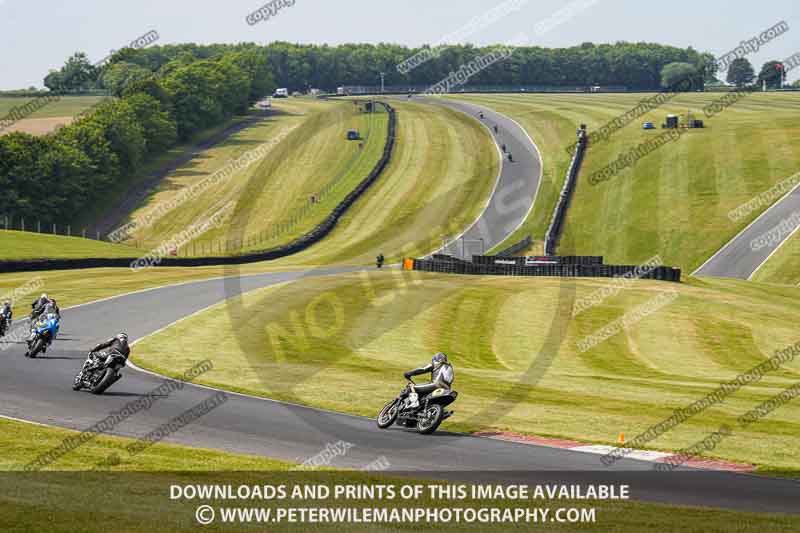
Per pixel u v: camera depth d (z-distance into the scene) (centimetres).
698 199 19988
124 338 4606
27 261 12031
